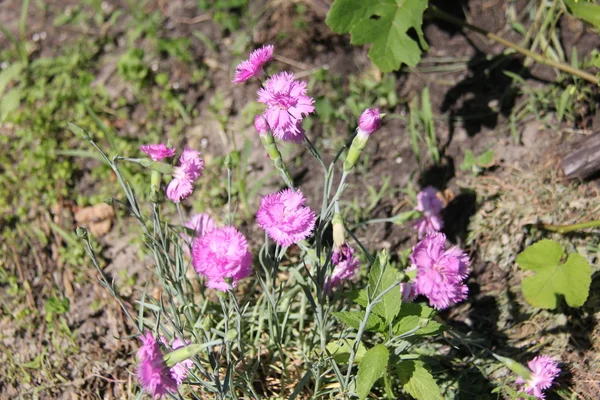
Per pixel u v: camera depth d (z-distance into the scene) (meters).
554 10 1.03
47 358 0.90
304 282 0.82
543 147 0.98
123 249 0.98
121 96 1.09
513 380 0.85
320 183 1.00
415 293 0.79
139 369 0.69
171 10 1.16
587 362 0.85
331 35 1.10
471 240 0.94
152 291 0.94
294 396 0.81
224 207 0.99
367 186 0.99
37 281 0.96
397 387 0.84
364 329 0.76
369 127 0.74
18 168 1.03
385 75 1.05
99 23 1.16
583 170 0.94
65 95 1.08
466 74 1.04
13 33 1.17
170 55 1.11
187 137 1.05
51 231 0.99
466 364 0.87
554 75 1.02
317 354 0.83
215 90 1.08
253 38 1.11
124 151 1.04
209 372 0.84
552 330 0.88
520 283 0.91
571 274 0.85
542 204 0.95
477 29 1.00
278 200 0.75
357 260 0.82
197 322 0.82
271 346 0.86
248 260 0.72
